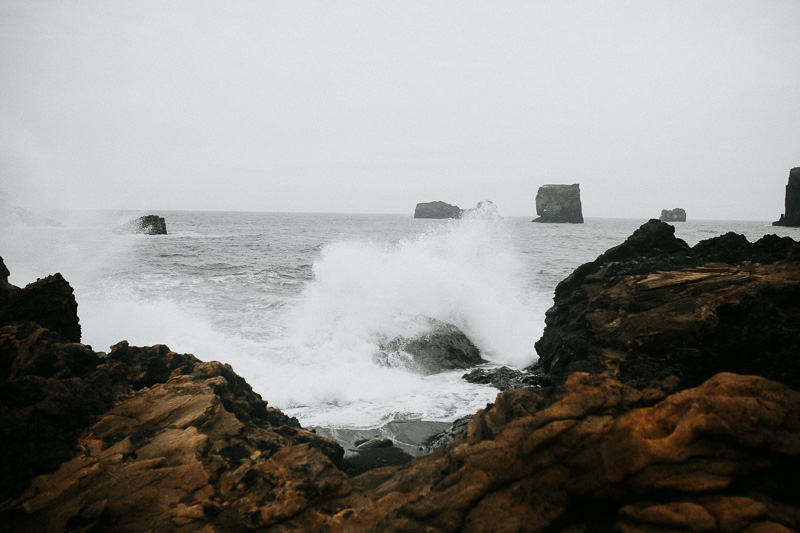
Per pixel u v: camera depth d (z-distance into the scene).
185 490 5.71
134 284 22.78
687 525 4.35
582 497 5.04
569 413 5.64
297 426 8.52
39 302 8.98
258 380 12.38
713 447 4.72
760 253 10.97
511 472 5.54
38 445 5.93
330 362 13.82
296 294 22.06
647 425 5.02
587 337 10.45
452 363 14.78
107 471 5.77
